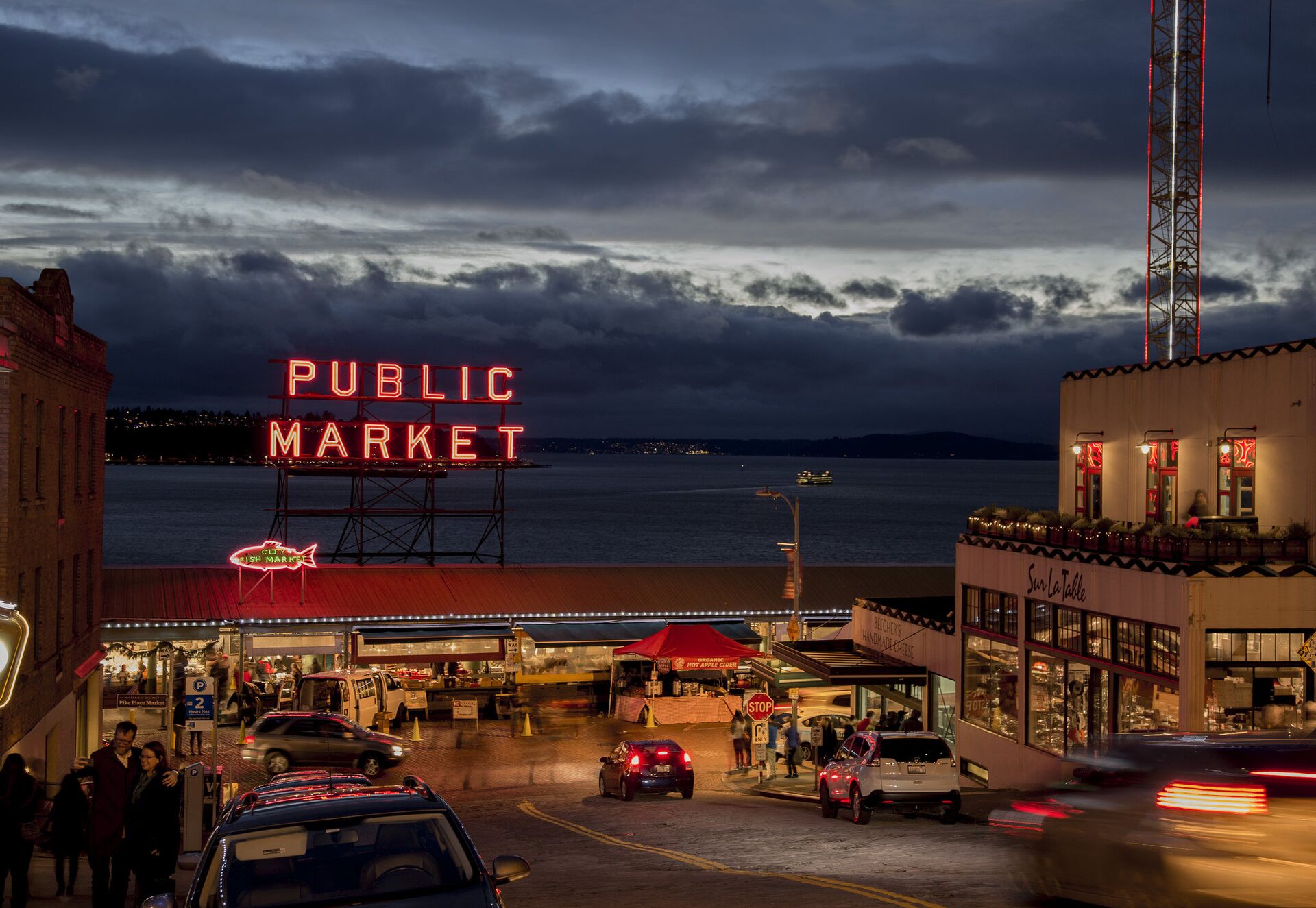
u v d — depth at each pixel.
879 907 12.23
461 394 57.34
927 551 161.50
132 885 17.59
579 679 47.47
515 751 38.31
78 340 31.38
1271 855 9.45
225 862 8.41
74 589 31.22
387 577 49.53
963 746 32.59
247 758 32.38
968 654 32.62
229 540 158.75
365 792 9.49
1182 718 22.73
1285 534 23.56
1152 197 68.31
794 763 34.53
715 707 44.00
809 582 53.31
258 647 44.31
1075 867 11.04
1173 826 9.99
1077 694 27.08
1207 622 22.72
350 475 56.41
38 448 26.61
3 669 14.51
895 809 23.00
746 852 19.11
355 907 8.01
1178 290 67.50
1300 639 22.98
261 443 54.22
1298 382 24.12
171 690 28.25
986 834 21.08
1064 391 34.03
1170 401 28.70
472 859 8.65
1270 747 9.98
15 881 14.08
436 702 44.88
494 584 49.84
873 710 37.12
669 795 30.95
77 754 33.00
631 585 51.22
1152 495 29.44
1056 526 28.77
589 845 20.98
